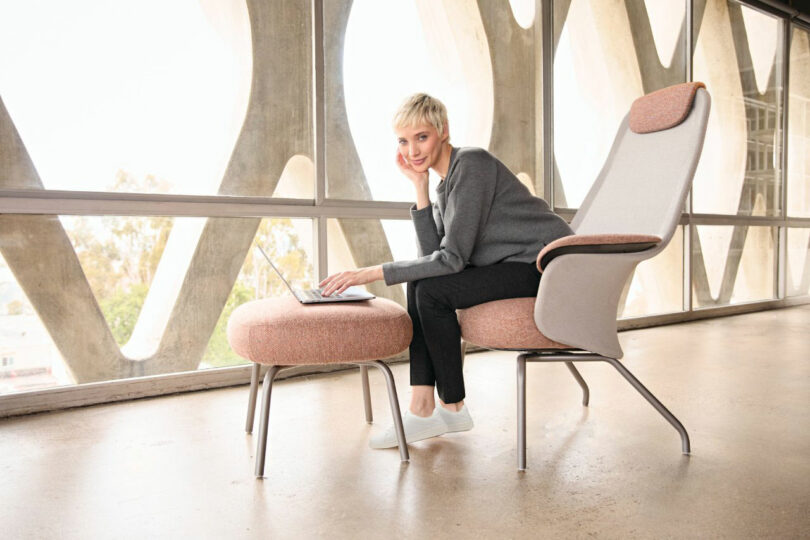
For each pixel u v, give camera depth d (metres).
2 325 2.21
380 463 1.67
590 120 3.85
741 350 3.30
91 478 1.60
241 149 2.65
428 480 1.55
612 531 1.26
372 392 2.48
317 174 2.82
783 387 2.48
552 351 1.67
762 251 5.04
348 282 1.72
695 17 4.40
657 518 1.32
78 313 2.34
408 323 1.67
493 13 3.39
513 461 1.68
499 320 1.60
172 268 2.53
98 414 2.21
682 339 3.65
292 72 2.77
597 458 1.69
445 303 1.71
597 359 1.67
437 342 1.72
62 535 1.28
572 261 1.54
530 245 1.73
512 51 3.47
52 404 2.26
